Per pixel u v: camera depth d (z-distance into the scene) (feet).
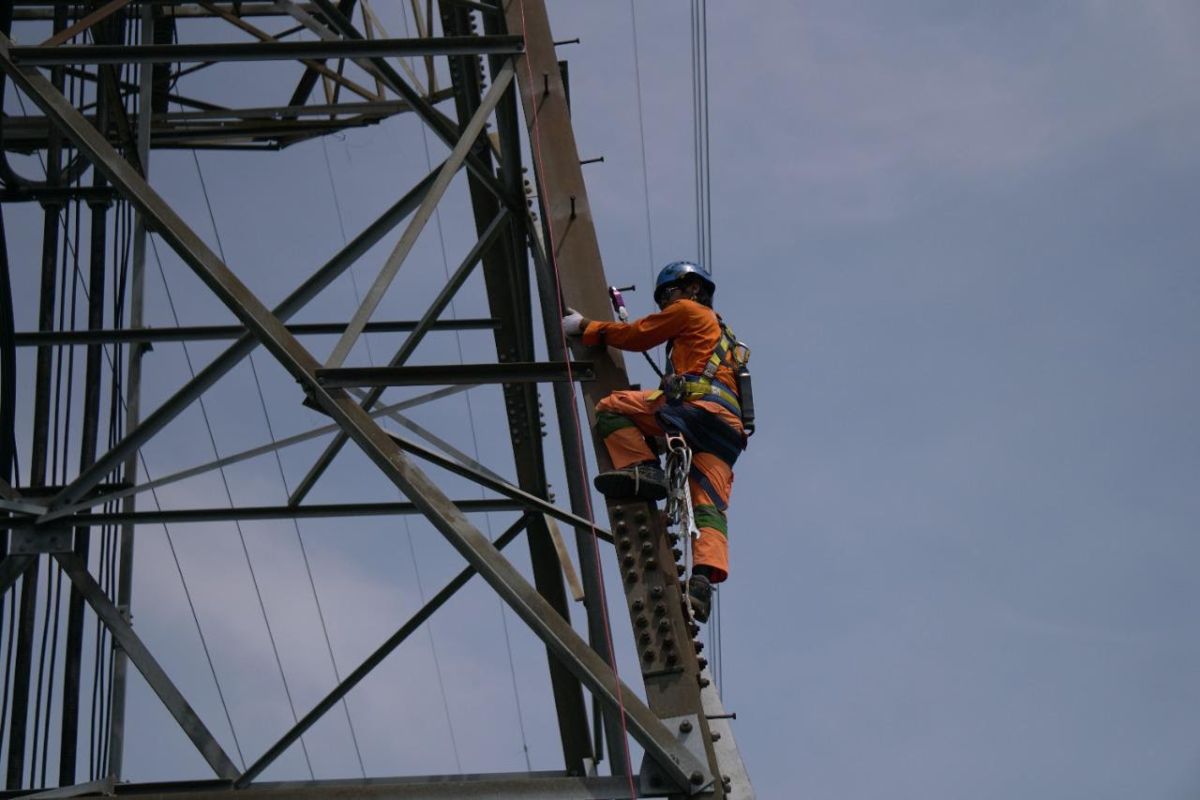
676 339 49.24
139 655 63.82
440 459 47.98
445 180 51.52
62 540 63.10
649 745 42.06
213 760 62.85
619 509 46.62
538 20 55.77
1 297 63.26
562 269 51.29
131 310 73.20
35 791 60.49
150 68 77.05
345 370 47.39
